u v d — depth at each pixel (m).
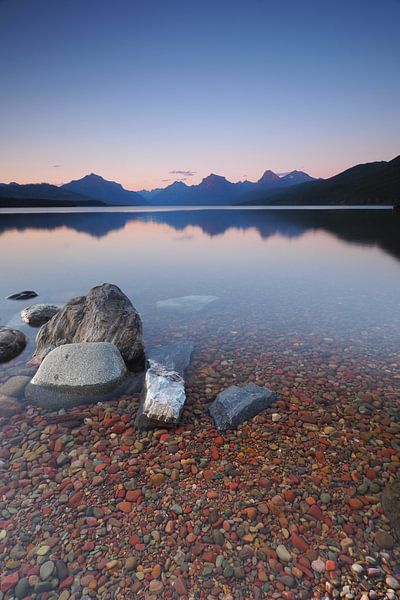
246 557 3.91
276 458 5.53
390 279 19.94
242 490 4.89
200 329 11.80
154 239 43.00
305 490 4.86
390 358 9.28
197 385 7.98
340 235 44.69
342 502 4.64
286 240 40.59
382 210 110.44
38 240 41.94
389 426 6.32
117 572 3.78
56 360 7.95
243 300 15.60
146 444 5.95
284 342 10.54
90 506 4.66
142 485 5.02
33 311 12.73
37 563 3.88
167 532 4.25
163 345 10.43
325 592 3.53
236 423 6.41
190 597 3.51
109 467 5.41
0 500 4.78
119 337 9.23
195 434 6.18
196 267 24.45
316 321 12.54
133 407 7.10
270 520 4.39
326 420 6.52
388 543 4.03
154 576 3.72
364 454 5.59
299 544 4.05
